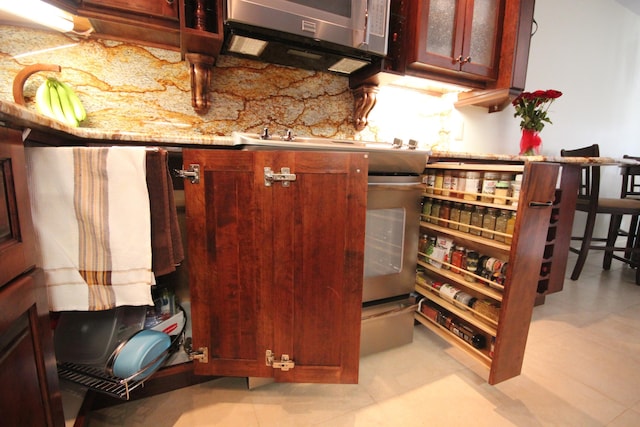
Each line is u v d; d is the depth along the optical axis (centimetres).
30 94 115
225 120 145
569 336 148
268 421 96
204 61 127
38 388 55
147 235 75
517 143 235
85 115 121
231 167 88
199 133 141
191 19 118
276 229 91
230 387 110
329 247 93
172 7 108
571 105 261
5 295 46
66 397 86
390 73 146
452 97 202
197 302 93
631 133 306
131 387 82
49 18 107
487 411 101
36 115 60
